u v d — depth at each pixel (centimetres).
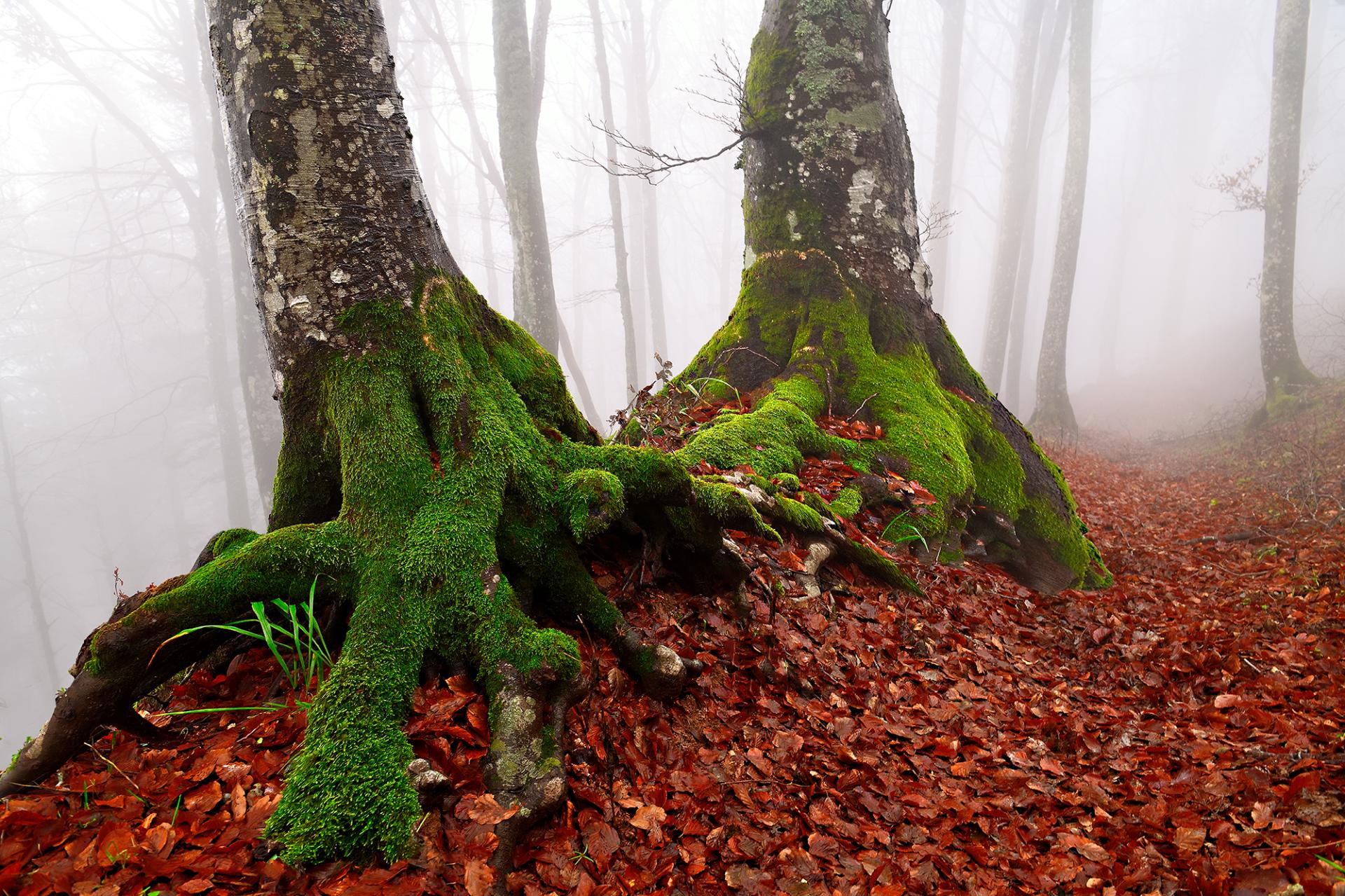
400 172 321
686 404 597
